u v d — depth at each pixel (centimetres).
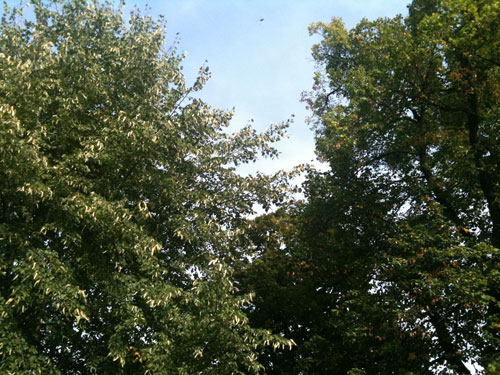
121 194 1151
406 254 1445
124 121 1119
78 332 1053
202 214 1232
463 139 1577
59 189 992
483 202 1688
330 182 1731
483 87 1560
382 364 1374
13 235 933
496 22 1477
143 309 1087
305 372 1608
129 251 1066
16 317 955
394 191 1717
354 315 1359
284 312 1839
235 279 1911
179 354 963
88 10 1367
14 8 1330
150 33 1402
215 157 1323
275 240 1536
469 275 1216
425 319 1364
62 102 1101
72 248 1040
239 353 1005
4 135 896
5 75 1056
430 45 1554
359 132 1673
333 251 1681
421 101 1616
